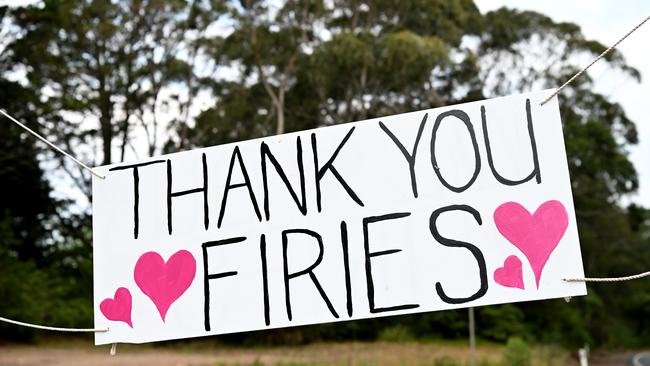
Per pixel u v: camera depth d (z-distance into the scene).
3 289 20.89
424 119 2.69
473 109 2.66
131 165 2.86
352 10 32.09
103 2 28.36
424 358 22.56
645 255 44.03
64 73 27.16
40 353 18.66
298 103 33.22
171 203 2.80
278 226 2.70
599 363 29.70
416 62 26.62
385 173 2.67
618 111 38.62
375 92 31.16
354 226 2.64
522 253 2.52
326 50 27.05
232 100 33.12
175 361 18.34
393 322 31.30
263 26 30.45
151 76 31.64
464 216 2.58
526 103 2.64
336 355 23.45
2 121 25.02
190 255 2.74
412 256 2.58
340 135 2.73
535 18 34.84
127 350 21.45
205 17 29.95
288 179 2.73
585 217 40.62
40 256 28.75
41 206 28.80
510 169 2.59
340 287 2.60
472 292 2.52
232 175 2.78
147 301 2.73
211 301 2.68
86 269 27.58
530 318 36.47
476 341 31.48
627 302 47.34
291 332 26.67
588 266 42.03
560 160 2.57
